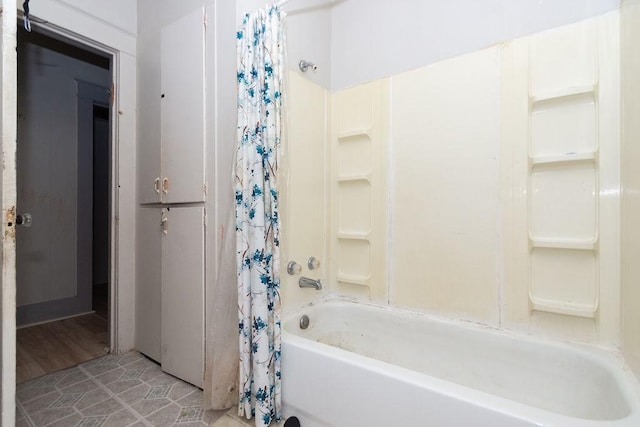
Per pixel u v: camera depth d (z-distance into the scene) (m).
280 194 1.45
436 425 0.98
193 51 1.58
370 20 1.81
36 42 2.41
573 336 1.26
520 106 1.36
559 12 1.28
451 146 1.54
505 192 1.39
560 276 1.28
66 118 2.57
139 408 1.38
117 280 1.90
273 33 1.33
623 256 1.13
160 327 1.77
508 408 0.89
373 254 1.78
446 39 1.55
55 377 1.63
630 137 1.06
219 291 1.37
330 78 1.95
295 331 1.58
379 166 1.77
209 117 1.51
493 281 1.42
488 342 1.39
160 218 1.77
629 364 1.07
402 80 1.69
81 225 2.63
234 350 1.36
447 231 1.55
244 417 1.32
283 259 1.54
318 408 1.23
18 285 2.31
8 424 0.94
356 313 1.77
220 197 1.47
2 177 0.95
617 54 1.17
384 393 1.07
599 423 0.82
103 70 2.82
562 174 1.28
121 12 1.87
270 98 1.32
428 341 1.55
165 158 1.72
